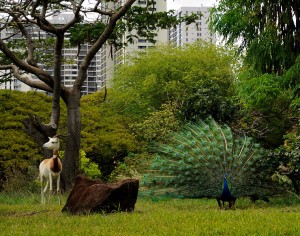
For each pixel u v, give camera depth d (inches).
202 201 585.9
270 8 718.5
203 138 527.8
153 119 851.4
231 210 467.8
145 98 1294.3
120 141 964.6
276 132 926.4
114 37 813.9
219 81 1210.0
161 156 537.3
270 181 516.1
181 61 1320.1
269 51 720.3
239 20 729.6
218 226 354.6
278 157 537.0
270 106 893.2
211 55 1301.7
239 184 497.0
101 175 960.3
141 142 978.7
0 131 861.2
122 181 458.0
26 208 531.5
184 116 741.3
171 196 506.6
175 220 388.8
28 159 848.9
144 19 816.9
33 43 788.6
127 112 1302.9
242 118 796.6
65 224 380.5
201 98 729.0
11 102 909.8
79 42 813.2
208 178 498.6
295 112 885.2
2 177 860.0
